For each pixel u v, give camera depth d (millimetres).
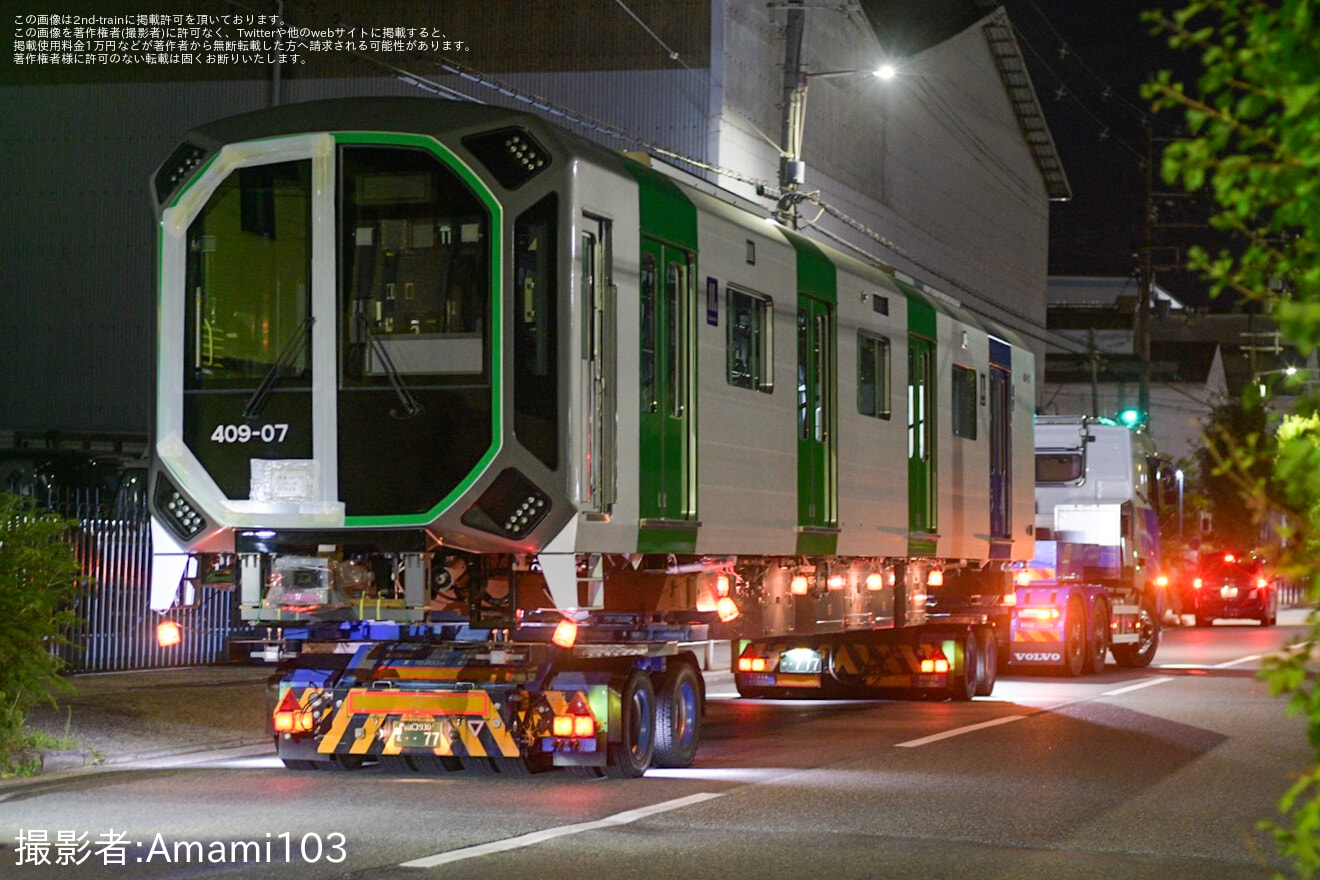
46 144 39594
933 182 52625
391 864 9844
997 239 59625
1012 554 25719
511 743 13484
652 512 14367
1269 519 4457
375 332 13203
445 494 12984
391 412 13133
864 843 10852
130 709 17781
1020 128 61562
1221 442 4570
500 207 12969
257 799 12695
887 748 16703
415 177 13203
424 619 13633
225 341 13531
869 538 19672
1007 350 25938
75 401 39375
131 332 39281
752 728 18969
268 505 13320
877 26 47938
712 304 15688
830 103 44000
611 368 13531
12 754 14398
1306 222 4070
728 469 15969
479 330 13016
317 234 13281
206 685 20406
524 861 9992
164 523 13648
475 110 13250
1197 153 4141
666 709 14727
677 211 14969
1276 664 4480
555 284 12930
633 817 11836
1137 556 31000
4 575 14648
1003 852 10609
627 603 14602
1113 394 80750
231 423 13477
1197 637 43531
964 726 19156
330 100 13586
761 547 16703
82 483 31016
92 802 12516
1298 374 4523
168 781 13836
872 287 20062
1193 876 9906
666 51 37594
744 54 38562
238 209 13562
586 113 37812
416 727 13688
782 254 17406
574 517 12891
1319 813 4434
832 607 19297
